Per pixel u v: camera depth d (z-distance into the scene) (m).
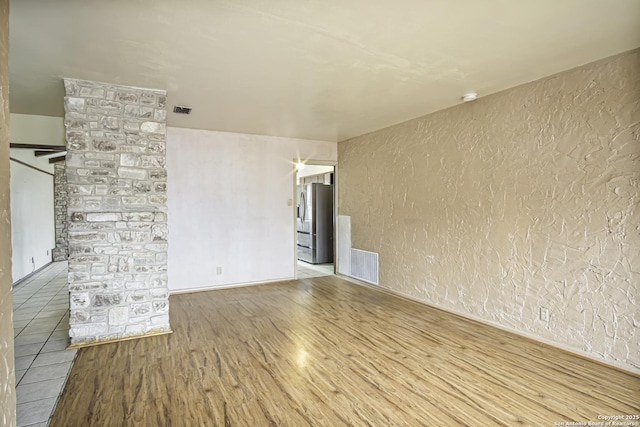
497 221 3.49
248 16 2.08
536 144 3.14
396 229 4.86
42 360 2.81
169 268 4.95
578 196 2.86
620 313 2.62
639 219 2.51
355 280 5.79
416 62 2.76
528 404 2.19
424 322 3.73
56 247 8.52
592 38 2.37
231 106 3.93
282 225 5.76
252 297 4.79
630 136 2.55
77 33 2.27
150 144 3.38
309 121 4.65
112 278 3.23
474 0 1.92
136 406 2.18
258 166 5.54
